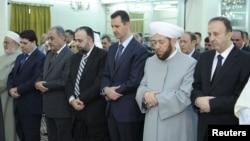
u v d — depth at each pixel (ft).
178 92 8.04
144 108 8.47
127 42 9.36
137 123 9.28
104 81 9.49
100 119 9.96
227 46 7.39
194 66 8.34
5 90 12.00
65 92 10.43
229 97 7.14
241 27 29.07
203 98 7.27
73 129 10.32
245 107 6.24
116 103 9.14
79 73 10.18
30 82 11.35
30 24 33.04
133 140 9.27
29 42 11.61
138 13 36.58
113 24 9.27
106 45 18.61
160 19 34.45
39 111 11.73
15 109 11.84
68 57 10.85
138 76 9.02
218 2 28.37
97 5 39.34
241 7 29.04
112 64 9.41
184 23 29.99
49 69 11.00
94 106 9.91
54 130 11.19
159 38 8.22
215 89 7.38
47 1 34.40
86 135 10.17
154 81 8.45
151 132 8.21
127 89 8.94
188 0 29.43
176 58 8.42
